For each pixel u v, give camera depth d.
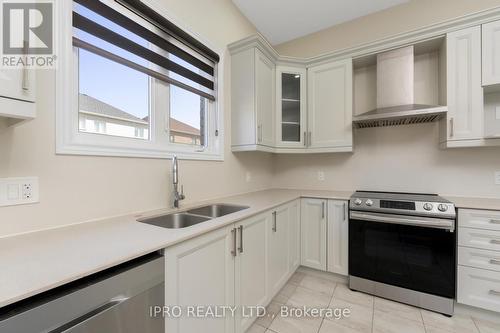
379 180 2.56
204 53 2.04
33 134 1.01
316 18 2.69
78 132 1.23
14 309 0.57
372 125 2.48
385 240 1.99
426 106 1.99
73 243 0.89
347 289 2.17
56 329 0.61
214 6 2.14
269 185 3.11
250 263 1.56
